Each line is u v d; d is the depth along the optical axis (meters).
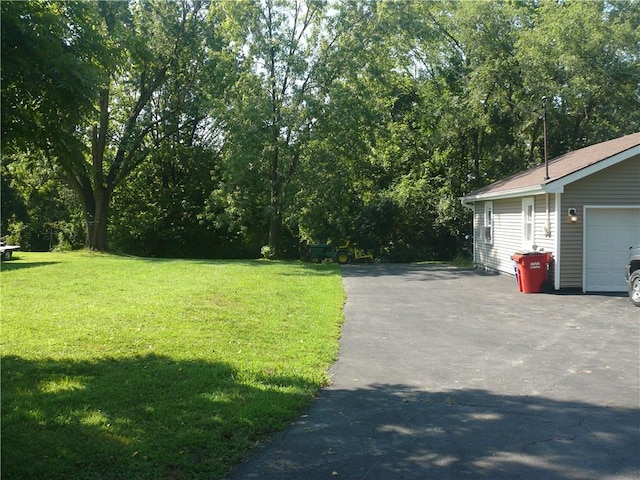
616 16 26.83
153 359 7.07
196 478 4.15
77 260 23.14
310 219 28.64
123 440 4.61
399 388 6.45
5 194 37.69
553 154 28.19
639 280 12.42
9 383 5.99
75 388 5.86
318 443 4.87
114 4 25.72
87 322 9.07
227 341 8.20
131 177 35.59
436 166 30.70
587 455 4.62
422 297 13.92
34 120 5.68
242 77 26.94
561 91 25.17
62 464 4.17
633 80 25.44
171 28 29.23
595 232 14.93
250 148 26.20
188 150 34.44
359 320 10.73
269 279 16.36
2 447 4.40
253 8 26.83
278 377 6.55
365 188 32.06
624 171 14.84
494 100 27.78
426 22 29.72
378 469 4.37
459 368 7.31
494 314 11.42
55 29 5.49
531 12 30.66
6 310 10.15
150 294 12.20
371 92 28.30
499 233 19.98
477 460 4.53
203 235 35.69
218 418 5.15
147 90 30.59
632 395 6.21
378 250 30.11
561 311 11.80
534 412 5.66
